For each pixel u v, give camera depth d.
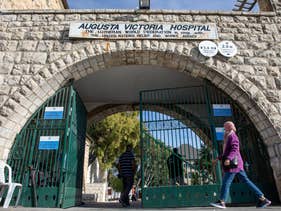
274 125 6.24
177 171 6.48
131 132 19.94
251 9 10.32
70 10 7.34
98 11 7.30
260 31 7.33
